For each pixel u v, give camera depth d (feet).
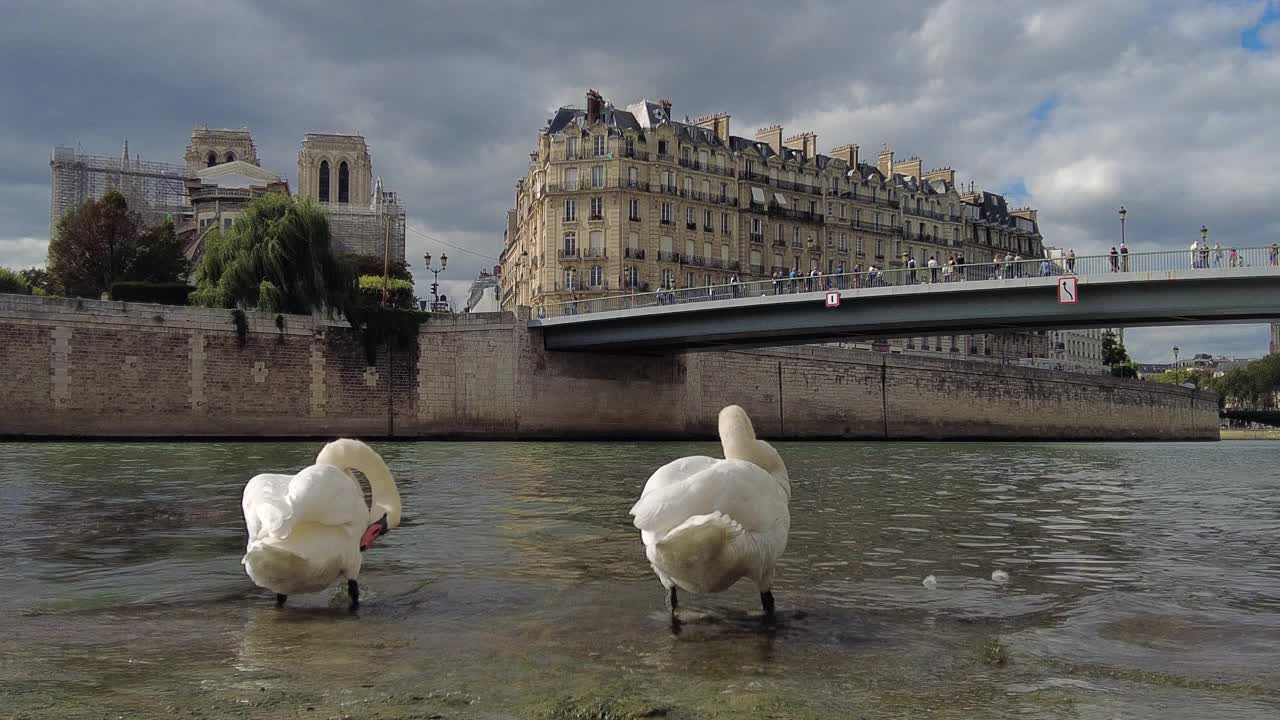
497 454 119.34
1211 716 15.55
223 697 16.39
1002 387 273.33
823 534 39.52
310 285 179.42
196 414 162.91
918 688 17.19
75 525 40.52
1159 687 17.31
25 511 45.88
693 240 297.12
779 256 320.09
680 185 294.46
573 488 63.00
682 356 222.69
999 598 25.76
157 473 73.05
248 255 177.17
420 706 15.92
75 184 412.77
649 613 23.62
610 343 193.06
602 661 19.01
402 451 128.16
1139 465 111.14
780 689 16.99
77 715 15.34
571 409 205.26
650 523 20.88
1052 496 61.36
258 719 15.17
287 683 17.35
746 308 172.55
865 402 247.29
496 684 17.29
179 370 161.79
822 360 241.96
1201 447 216.13
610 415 210.59
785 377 236.84
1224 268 125.18
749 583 27.78
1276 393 539.70
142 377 158.10
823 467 94.89
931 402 259.19
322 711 15.60
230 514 44.73
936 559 32.81
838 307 161.68
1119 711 15.83
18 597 25.63
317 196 452.76
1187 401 334.24
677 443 187.73
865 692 16.89
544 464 94.58
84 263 265.75
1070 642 20.77
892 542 37.17
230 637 21.08
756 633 21.48
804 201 329.93
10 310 146.61
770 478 22.58
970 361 268.41
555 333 202.08
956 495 60.59
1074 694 16.83
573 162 283.79
